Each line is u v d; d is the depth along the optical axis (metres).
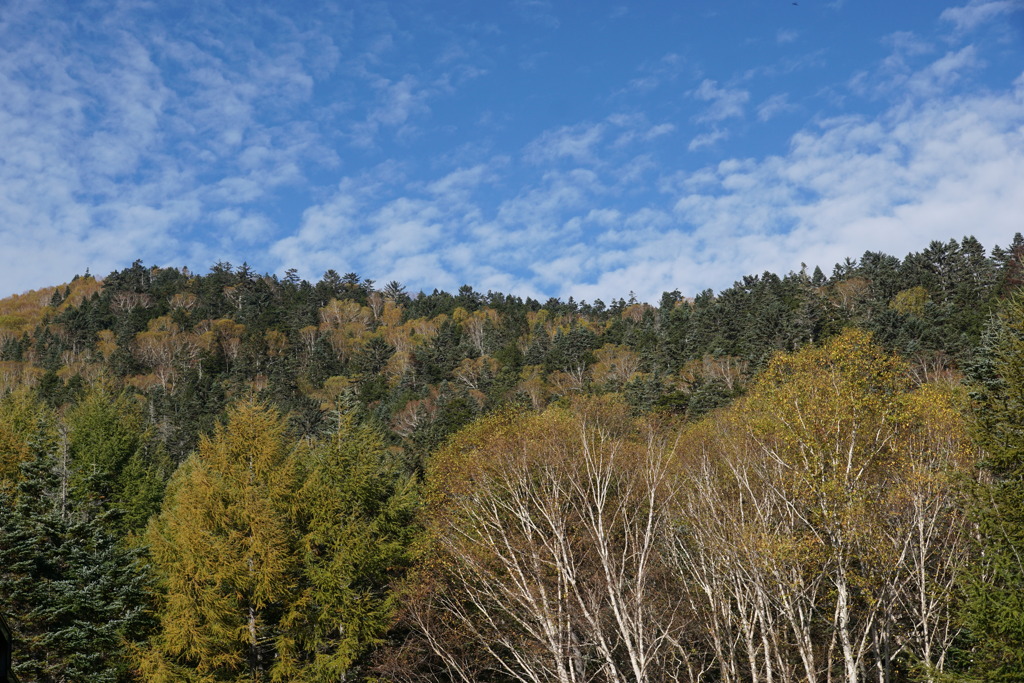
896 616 22.17
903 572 22.52
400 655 24.53
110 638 21.86
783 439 24.28
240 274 152.12
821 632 24.08
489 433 34.91
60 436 33.06
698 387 67.31
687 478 26.66
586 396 63.78
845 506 20.44
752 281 123.12
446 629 25.06
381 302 150.75
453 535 26.16
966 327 63.47
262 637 23.78
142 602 23.47
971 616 16.56
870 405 23.56
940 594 19.86
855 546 20.62
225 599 22.58
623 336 108.12
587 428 35.09
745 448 26.09
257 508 23.88
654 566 25.09
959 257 97.19
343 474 27.64
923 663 18.33
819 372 25.27
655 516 26.48
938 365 55.47
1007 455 18.19
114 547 23.69
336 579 24.17
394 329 130.50
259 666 23.52
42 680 21.09
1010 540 16.75
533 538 26.70
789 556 19.73
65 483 26.16
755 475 26.11
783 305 89.00
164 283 151.25
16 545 21.67
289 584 23.94
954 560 20.70
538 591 24.22
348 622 24.09
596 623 20.61
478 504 27.27
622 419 45.88
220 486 24.55
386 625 24.80
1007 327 21.98
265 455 26.00
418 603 24.88
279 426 27.45
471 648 25.97
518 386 79.81
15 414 39.16
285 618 23.72
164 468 47.34
